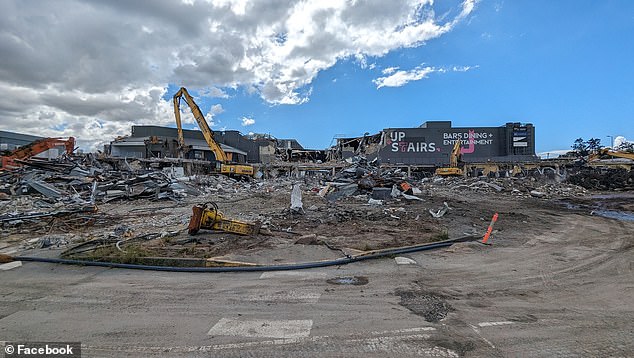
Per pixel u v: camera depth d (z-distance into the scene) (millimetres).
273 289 5332
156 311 4461
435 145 83250
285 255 7359
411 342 3600
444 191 30188
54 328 3959
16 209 15117
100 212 14625
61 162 29828
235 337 3717
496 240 9445
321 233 10227
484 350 3439
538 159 69188
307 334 3781
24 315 4336
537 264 6891
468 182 37594
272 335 3760
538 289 5367
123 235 9656
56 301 4828
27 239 9367
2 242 8969
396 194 20844
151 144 48594
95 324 4062
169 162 41719
